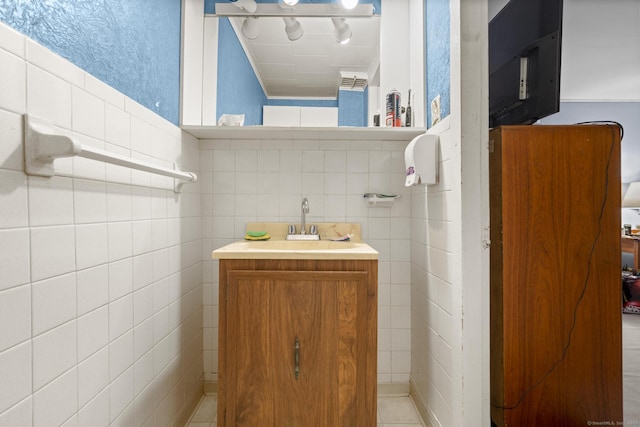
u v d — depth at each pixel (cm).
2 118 55
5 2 57
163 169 100
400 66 167
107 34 88
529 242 110
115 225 89
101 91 83
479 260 104
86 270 77
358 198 167
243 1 159
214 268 165
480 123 105
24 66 59
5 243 55
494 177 115
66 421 69
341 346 106
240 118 149
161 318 118
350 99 187
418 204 153
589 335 110
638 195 180
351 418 106
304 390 106
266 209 166
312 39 176
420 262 150
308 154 167
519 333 111
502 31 131
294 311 106
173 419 128
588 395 110
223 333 107
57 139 60
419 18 153
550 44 112
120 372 91
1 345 55
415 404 154
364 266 107
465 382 104
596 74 172
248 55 184
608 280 109
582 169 110
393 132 148
